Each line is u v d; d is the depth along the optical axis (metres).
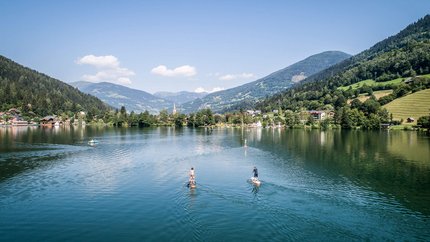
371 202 59.16
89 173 83.50
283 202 57.97
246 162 102.31
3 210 54.50
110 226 47.59
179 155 117.75
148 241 42.56
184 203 57.56
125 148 138.25
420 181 75.81
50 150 128.50
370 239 42.81
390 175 82.25
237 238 42.75
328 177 79.50
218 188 68.12
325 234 44.19
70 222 49.25
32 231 46.12
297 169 90.12
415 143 153.88
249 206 55.53
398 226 47.56
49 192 65.06
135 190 66.75
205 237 43.22
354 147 140.75
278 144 156.62
